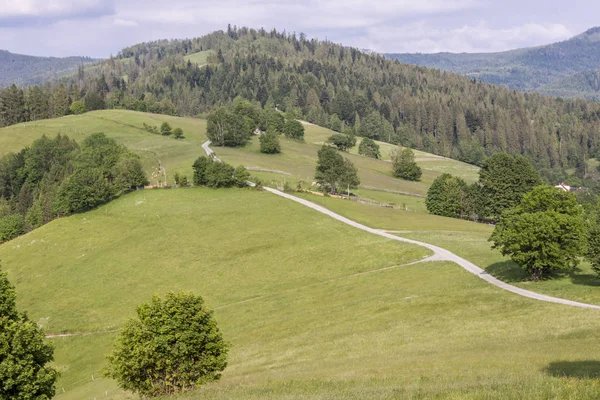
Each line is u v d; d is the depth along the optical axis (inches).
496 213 5039.4
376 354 1811.0
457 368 1386.6
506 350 1572.3
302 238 3996.1
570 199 2748.5
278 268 3565.5
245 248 3954.2
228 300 3208.7
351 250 3614.7
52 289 3772.1
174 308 1546.5
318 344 2103.8
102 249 4288.9
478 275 2741.1
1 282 1603.1
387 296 2647.6
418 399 983.6
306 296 2982.3
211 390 1464.1
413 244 3543.3
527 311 2057.1
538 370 1263.5
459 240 3629.4
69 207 5073.8
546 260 2433.6
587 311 1943.9
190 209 4822.8
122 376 1520.7
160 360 1521.9
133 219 4761.3
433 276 2849.4
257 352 2175.2
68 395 2325.3
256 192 5182.1
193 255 3961.6
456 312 2207.2
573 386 951.6
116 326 3147.1
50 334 3137.3
